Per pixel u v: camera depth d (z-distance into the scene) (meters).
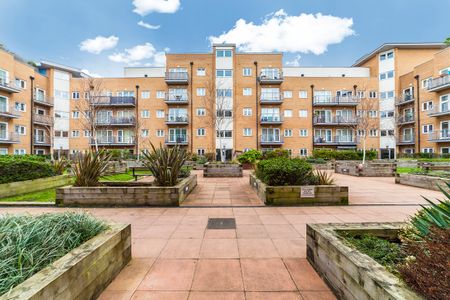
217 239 3.82
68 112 29.20
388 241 2.74
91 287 2.18
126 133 29.12
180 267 2.90
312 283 2.54
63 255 2.17
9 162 7.66
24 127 24.95
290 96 29.08
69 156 27.41
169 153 7.04
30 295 1.50
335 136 29.66
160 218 5.05
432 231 1.79
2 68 22.30
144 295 2.34
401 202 6.58
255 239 3.81
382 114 29.56
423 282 1.52
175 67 28.56
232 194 7.95
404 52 29.03
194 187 9.29
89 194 6.19
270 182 6.62
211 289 2.44
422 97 25.78
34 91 26.53
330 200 6.23
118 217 5.14
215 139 27.27
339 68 32.25
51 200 6.75
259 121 28.61
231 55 28.55
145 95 28.98
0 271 1.73
